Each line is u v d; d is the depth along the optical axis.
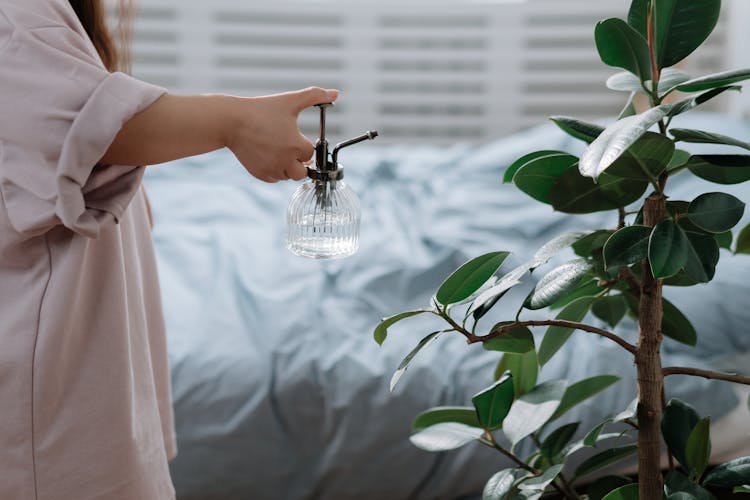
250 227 2.07
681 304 1.58
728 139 0.64
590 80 3.51
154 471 0.99
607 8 3.43
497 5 3.44
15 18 0.78
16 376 0.85
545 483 0.71
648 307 0.71
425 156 2.56
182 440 1.46
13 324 0.85
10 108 0.77
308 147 0.86
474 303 0.69
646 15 0.72
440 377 1.51
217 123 0.82
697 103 0.66
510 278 0.69
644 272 0.70
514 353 0.82
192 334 1.57
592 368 1.47
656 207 0.69
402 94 3.55
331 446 1.48
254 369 1.51
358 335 1.60
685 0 0.66
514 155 2.37
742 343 1.53
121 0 1.11
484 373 1.50
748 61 2.76
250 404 1.48
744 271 1.64
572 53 3.48
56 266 0.85
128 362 0.92
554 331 0.83
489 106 3.56
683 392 1.44
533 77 3.52
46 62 0.77
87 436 0.90
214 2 3.41
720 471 0.71
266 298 1.67
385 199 2.21
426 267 1.81
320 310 1.66
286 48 3.48
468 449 1.47
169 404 1.17
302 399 1.49
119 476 0.93
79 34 0.85
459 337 1.60
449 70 3.52
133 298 0.99
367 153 2.61
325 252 0.88
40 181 0.78
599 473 1.42
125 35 1.13
